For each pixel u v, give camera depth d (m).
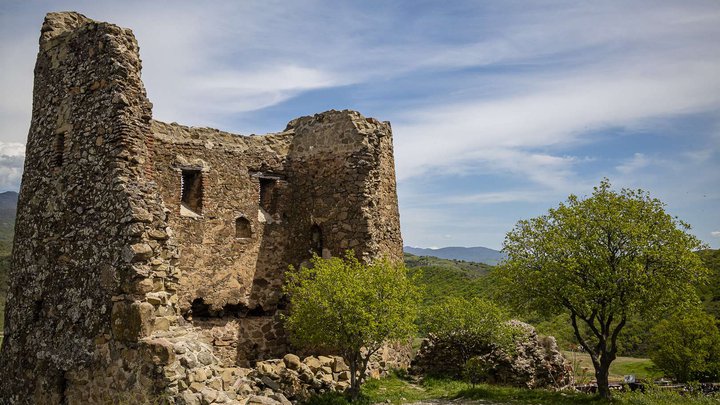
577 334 14.49
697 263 13.54
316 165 16.91
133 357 9.12
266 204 17.03
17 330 12.09
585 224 14.16
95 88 11.17
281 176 17.16
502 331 16.08
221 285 15.06
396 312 12.16
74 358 10.27
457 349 16.98
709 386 20.56
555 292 14.33
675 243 13.52
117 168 10.30
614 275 13.35
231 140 16.27
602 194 14.70
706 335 26.55
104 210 10.37
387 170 18.08
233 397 9.66
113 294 9.73
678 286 13.54
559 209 14.95
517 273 14.91
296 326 12.45
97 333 9.93
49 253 11.55
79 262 10.73
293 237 16.88
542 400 13.59
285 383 12.30
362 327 11.54
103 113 10.85
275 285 16.33
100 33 11.24
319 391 12.80
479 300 16.84
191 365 8.97
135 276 9.49
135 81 11.05
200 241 14.80
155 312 9.50
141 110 11.05
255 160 16.50
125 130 10.51
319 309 11.89
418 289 13.09
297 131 17.73
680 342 26.84
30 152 12.80
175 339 9.32
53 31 13.09
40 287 11.62
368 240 15.55
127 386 9.09
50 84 12.55
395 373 16.33
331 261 12.80
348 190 16.08
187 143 14.99
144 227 9.96
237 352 15.21
